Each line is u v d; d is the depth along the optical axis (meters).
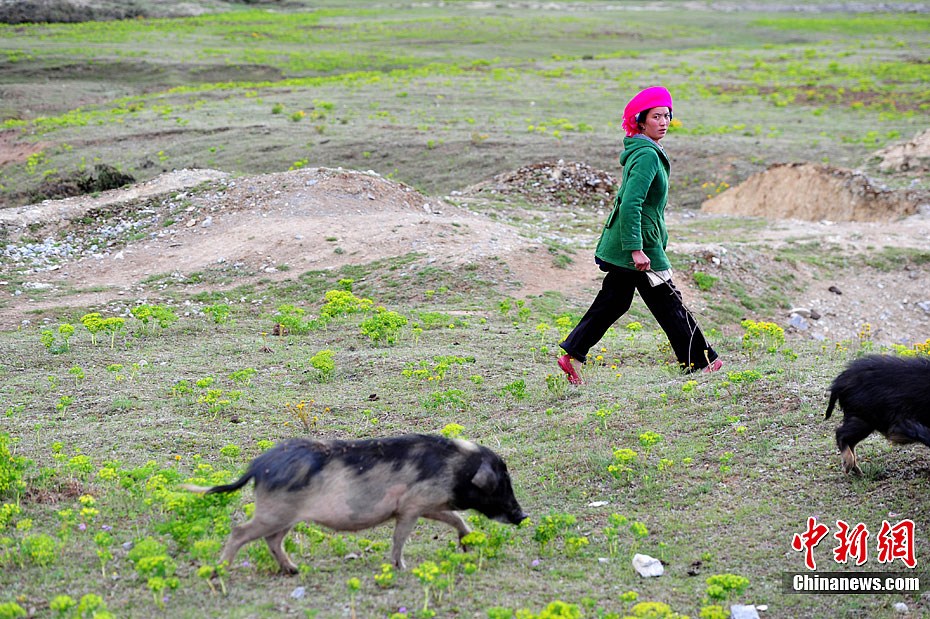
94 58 56.41
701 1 110.62
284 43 67.69
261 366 10.95
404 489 5.17
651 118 8.01
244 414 9.01
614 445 7.50
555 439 7.83
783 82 47.91
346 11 92.94
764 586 5.31
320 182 20.77
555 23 81.56
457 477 5.23
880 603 5.11
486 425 8.48
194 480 6.20
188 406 9.27
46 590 5.19
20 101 47.53
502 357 10.99
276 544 5.30
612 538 5.75
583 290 16.23
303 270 16.80
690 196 28.98
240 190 20.88
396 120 37.69
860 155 30.80
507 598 5.09
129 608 4.93
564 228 21.80
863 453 6.81
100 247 19.09
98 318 11.85
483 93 44.38
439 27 77.00
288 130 35.75
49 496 6.69
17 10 73.31
